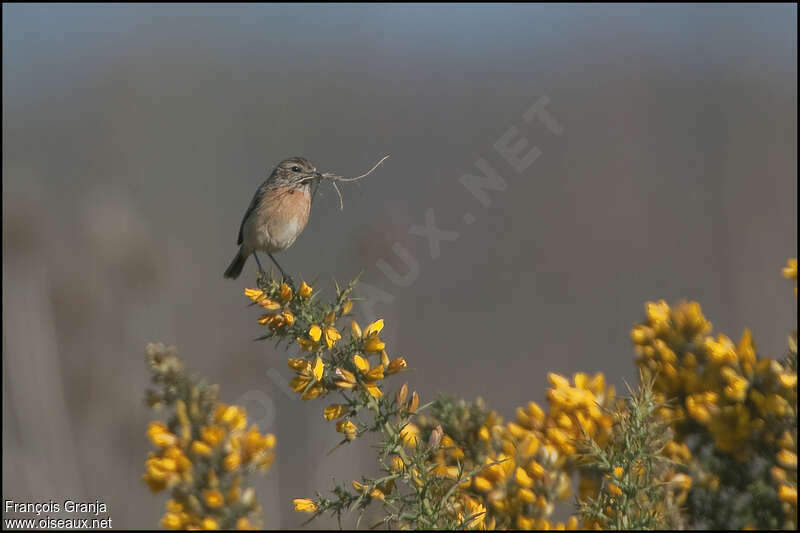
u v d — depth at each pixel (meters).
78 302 16.31
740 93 35.25
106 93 36.34
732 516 6.37
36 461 14.11
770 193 29.47
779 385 6.44
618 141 34.12
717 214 29.72
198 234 26.09
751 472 6.46
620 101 36.69
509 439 6.70
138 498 14.83
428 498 5.78
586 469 6.76
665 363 6.78
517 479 6.32
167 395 6.46
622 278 27.81
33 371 15.00
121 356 16.39
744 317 25.25
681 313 6.95
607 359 25.16
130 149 32.47
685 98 36.69
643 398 6.05
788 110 34.03
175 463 6.23
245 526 6.18
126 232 17.52
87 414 15.56
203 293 21.25
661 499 6.16
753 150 31.47
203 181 32.06
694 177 31.98
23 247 16.20
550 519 6.82
